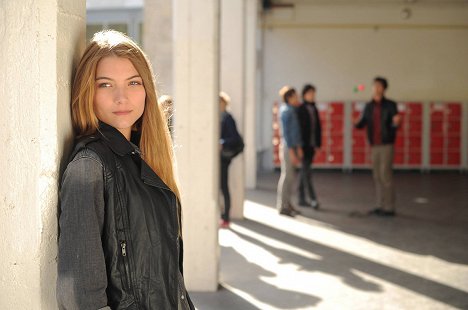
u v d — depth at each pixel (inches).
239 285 221.6
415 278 232.8
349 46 671.8
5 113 75.8
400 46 668.1
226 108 330.3
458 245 293.7
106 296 68.6
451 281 229.0
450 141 672.4
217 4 212.2
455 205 426.6
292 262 257.8
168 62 414.3
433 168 676.1
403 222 356.8
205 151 211.0
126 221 72.4
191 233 212.7
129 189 72.9
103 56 76.5
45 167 75.9
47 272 78.0
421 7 660.7
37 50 74.9
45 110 75.4
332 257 267.0
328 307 196.2
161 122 84.8
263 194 483.5
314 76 676.7
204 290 213.9
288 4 669.3
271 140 682.8
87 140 72.4
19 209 76.5
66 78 78.5
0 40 75.3
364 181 579.5
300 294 210.7
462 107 667.4
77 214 67.6
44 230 76.5
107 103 76.8
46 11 74.7
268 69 678.5
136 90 78.4
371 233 323.0
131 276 72.4
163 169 85.5
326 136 674.8
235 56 371.9
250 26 510.9
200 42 210.5
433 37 665.0
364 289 217.6
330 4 666.8
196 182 211.5
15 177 76.4
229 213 342.0
